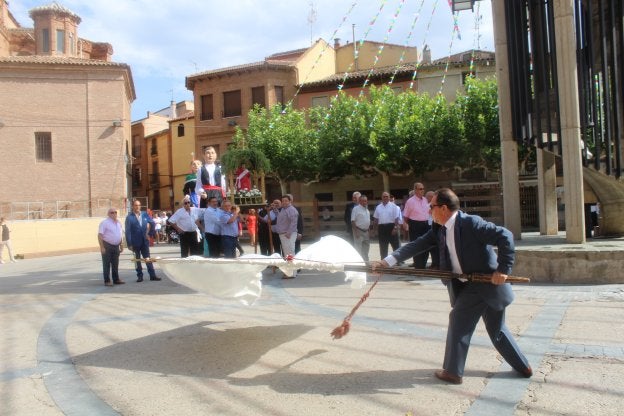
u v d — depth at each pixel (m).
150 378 4.97
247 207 21.39
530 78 11.52
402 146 27.78
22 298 10.38
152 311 8.25
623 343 5.48
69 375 5.13
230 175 23.20
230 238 11.20
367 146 28.41
